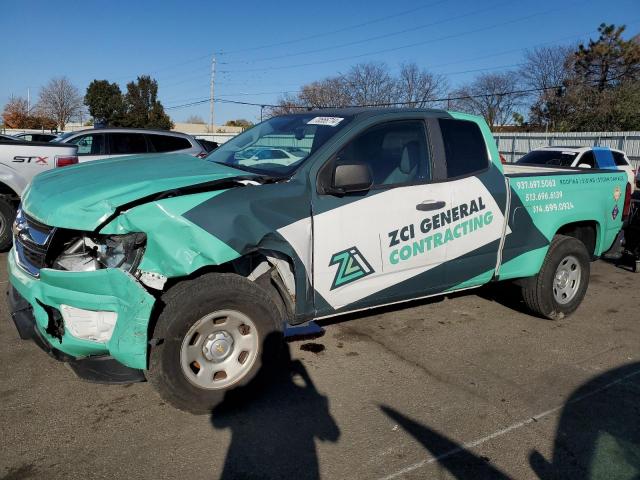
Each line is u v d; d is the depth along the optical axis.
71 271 3.09
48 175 3.93
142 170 3.68
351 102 47.22
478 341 4.79
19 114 55.53
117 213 3.06
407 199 4.04
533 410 3.64
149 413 3.44
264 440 3.19
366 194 3.86
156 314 3.26
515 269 4.85
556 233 5.36
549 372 4.21
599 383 4.05
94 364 3.25
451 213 4.28
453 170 4.37
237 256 3.26
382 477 2.90
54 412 3.41
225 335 3.36
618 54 37.78
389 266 4.01
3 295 5.54
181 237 3.10
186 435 3.21
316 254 3.65
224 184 3.37
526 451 3.18
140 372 3.26
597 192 5.45
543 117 40.75
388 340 4.75
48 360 4.12
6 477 2.79
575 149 14.10
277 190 3.49
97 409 3.47
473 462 3.05
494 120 48.38
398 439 3.25
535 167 6.50
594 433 3.39
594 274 7.41
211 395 3.34
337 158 3.79
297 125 4.34
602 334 5.07
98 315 3.11
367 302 4.01
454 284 4.48
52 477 2.80
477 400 3.75
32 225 3.37
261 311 3.42
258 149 4.25
